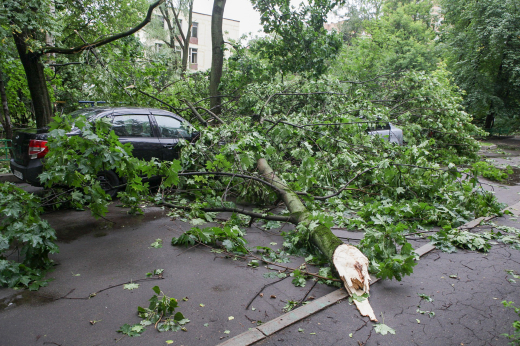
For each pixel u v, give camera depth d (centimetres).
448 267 414
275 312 306
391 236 398
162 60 1059
